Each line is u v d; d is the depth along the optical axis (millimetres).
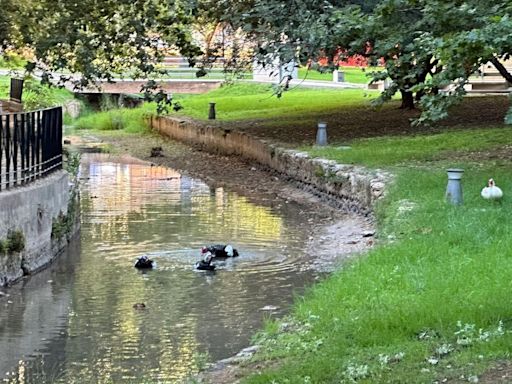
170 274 13305
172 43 24578
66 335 10367
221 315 11070
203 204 20297
